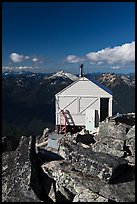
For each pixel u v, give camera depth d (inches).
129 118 1056.8
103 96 1237.1
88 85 1241.4
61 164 578.2
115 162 538.6
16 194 500.4
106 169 515.5
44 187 548.7
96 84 1240.8
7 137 686.5
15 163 550.9
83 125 1247.5
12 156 567.5
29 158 554.3
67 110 1254.3
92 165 534.9
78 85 1246.3
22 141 599.5
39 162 608.1
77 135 924.6
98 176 522.0
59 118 1255.5
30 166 538.3
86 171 538.3
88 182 515.5
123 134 777.6
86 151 586.2
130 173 550.9
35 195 500.1
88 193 497.0
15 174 532.7
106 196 485.1
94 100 1242.0
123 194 487.8
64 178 537.3
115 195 483.5
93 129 1216.2
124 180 526.3
